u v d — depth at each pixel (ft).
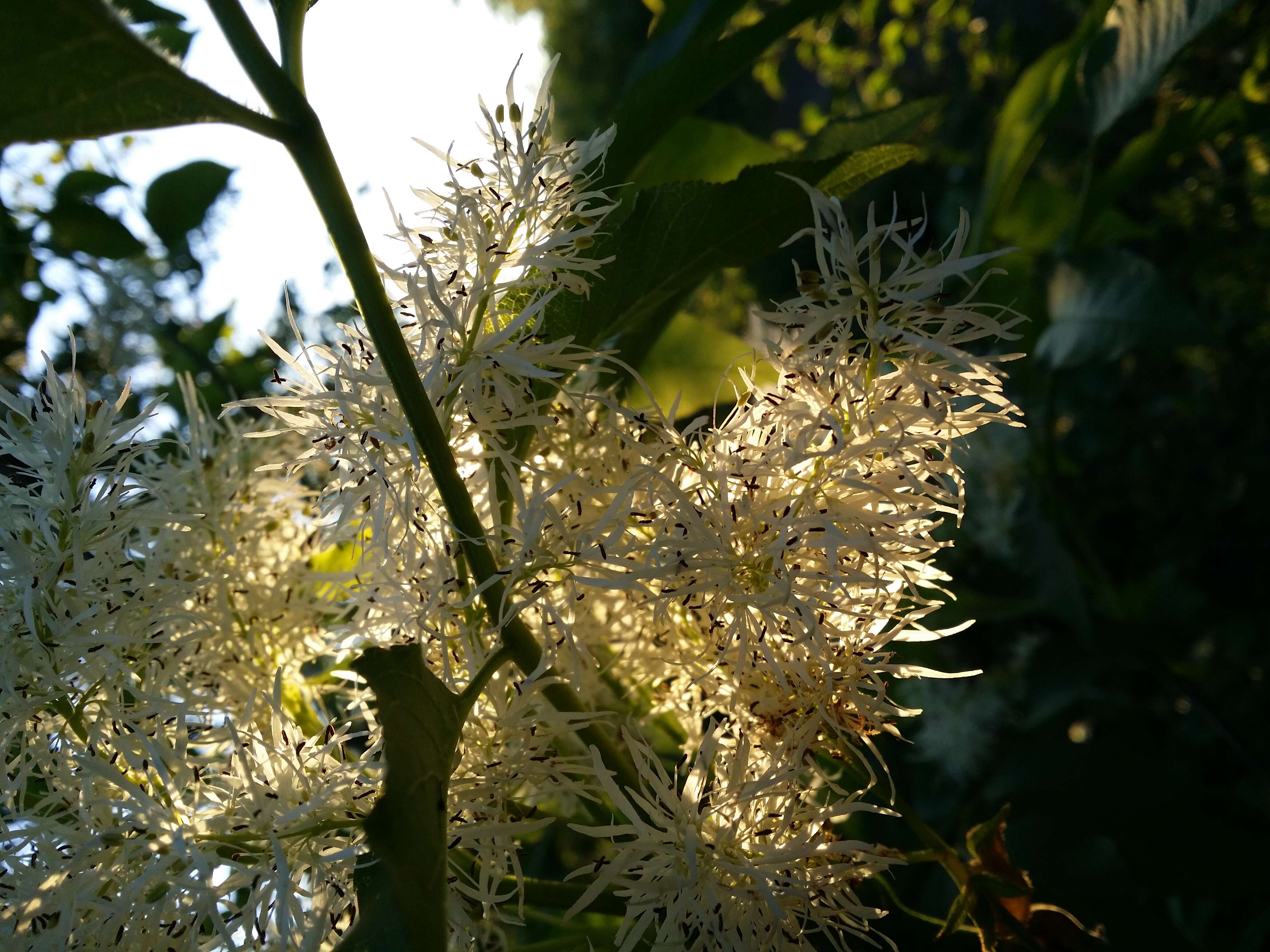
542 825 0.60
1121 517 2.08
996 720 1.54
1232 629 1.60
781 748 0.61
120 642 0.63
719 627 0.63
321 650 0.76
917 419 0.60
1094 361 1.17
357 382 0.62
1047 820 0.97
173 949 0.57
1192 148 1.20
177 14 0.73
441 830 0.51
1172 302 1.11
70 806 0.64
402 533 0.64
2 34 0.49
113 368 1.34
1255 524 1.94
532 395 0.65
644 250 0.69
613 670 0.73
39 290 1.33
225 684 0.72
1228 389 2.08
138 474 0.80
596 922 0.89
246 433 0.84
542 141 0.64
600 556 0.61
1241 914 1.18
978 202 1.98
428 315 0.62
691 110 0.86
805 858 0.61
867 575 0.59
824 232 0.61
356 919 0.56
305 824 0.57
